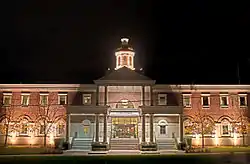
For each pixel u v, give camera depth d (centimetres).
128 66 6372
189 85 5959
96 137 5322
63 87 5988
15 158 3659
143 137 5262
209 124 5806
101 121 5641
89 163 3209
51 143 5762
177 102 5909
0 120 5872
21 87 5984
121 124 5784
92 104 5906
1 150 4862
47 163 3197
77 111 5459
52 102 5925
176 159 3469
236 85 5994
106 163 3175
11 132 5809
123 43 6544
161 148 5203
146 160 3416
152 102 5659
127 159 3544
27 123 5869
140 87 5800
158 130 5650
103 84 5572
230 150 4784
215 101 5947
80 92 5962
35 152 4609
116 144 5188
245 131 5819
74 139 5494
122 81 5553
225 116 5906
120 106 5866
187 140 5328
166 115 5622
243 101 5981
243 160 3098
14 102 5934
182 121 5441
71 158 3688
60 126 5847
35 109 5912
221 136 5841
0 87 5978
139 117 5741
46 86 5972
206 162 3081
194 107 5912
